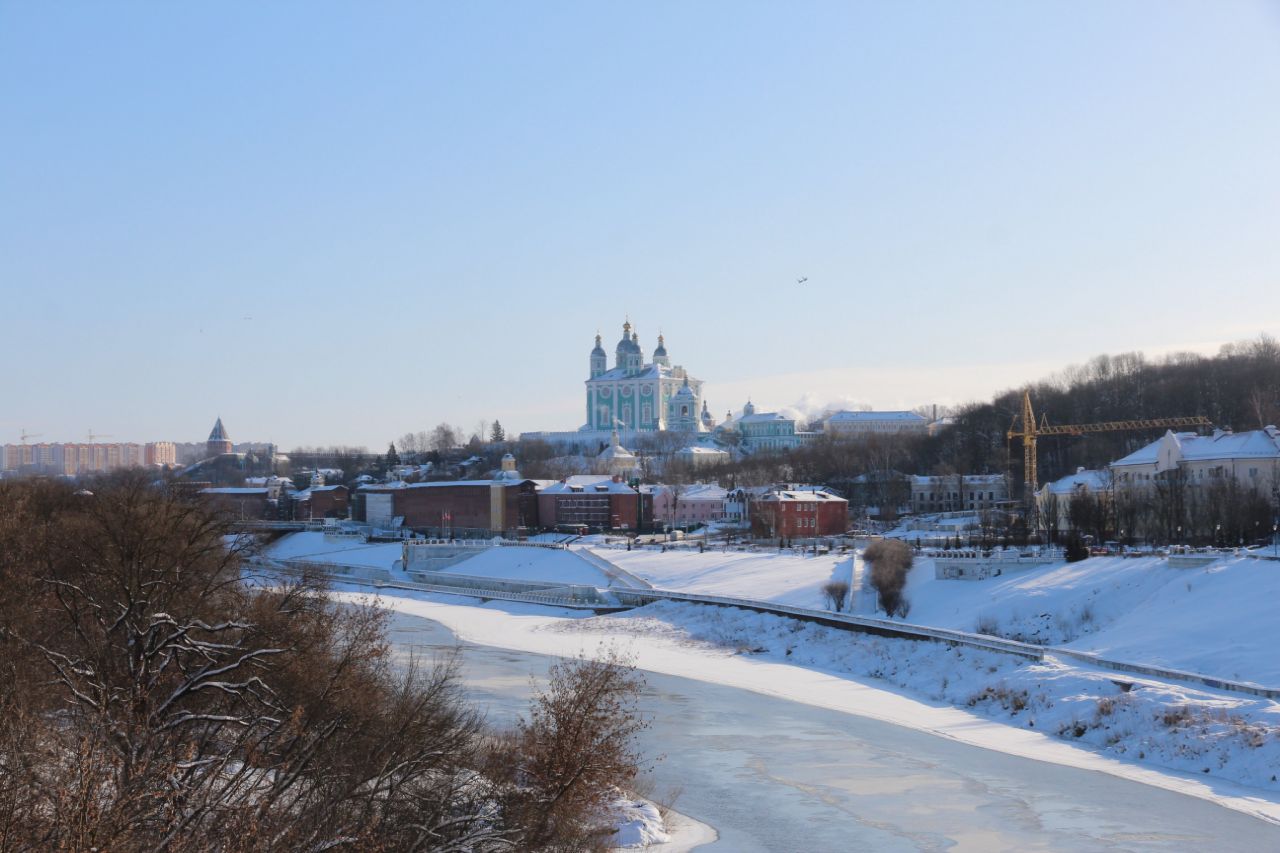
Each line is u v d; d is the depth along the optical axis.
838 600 142.00
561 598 175.00
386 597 197.00
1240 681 86.56
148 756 35.31
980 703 94.81
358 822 40.06
